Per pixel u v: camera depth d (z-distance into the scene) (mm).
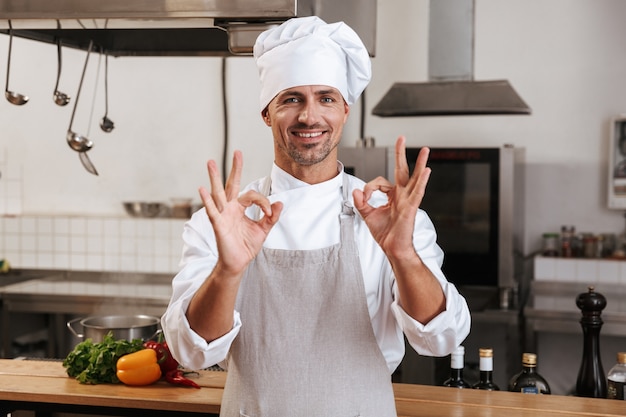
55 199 5137
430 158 4168
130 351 2316
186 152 4984
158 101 5000
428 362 3965
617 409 2092
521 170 4402
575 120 4535
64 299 4410
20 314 4738
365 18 2404
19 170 5160
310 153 1750
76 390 2213
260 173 4910
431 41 4168
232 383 1784
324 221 1809
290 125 1746
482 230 4117
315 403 1706
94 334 2609
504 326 4406
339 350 1720
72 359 2324
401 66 4734
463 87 4078
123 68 5023
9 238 5125
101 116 5055
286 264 1760
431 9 4156
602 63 4488
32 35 2664
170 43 2873
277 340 1730
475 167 4113
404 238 1521
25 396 2193
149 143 5023
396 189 1552
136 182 5051
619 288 4281
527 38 4578
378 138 4777
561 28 4535
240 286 1769
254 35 2084
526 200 4621
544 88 4566
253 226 1583
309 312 1734
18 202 5172
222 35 2773
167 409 2133
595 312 2324
